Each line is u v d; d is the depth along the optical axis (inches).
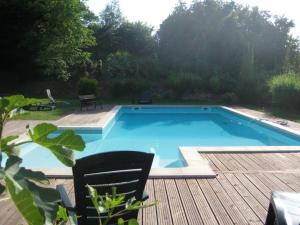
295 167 218.1
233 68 862.5
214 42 915.4
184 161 234.2
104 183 94.7
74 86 852.0
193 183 182.1
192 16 968.9
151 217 137.7
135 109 641.6
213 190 171.5
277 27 955.3
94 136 390.3
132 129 486.0
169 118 589.9
